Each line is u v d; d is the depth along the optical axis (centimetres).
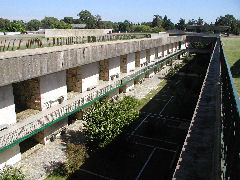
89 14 13000
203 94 1212
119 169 1683
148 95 3306
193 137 766
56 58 1792
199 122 877
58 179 1560
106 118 1702
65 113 1892
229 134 576
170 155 1870
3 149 1384
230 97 668
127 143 1795
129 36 4088
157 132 2219
